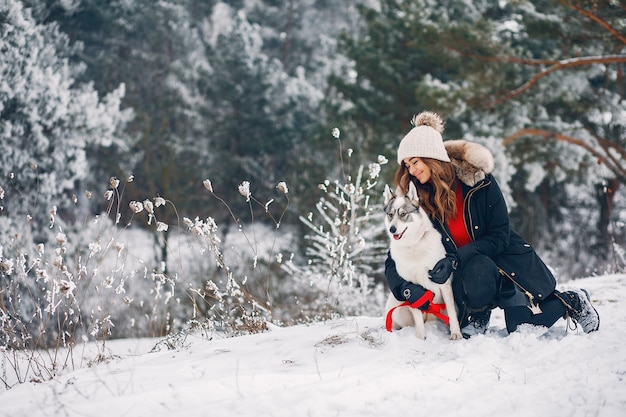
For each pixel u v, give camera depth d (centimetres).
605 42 1433
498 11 2142
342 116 2091
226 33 2620
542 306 417
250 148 2570
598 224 2208
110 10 2458
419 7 1856
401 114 2014
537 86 1652
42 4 1584
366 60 2011
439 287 427
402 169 456
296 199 2034
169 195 2294
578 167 1767
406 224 416
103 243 1471
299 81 2734
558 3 1392
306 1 3478
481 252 420
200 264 1672
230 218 2469
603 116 1792
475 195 430
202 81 2558
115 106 1504
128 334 1032
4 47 1248
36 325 991
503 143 1579
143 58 2495
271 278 1353
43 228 1313
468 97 1547
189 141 2448
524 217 2191
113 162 2319
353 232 762
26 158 1304
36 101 1338
